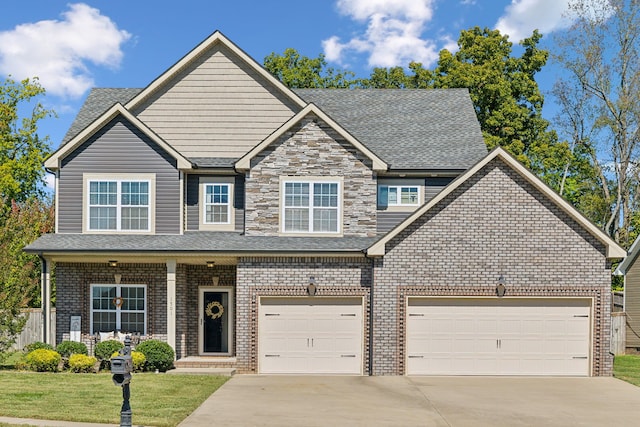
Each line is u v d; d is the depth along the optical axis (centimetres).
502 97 3769
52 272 2809
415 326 1891
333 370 1933
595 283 1877
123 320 2105
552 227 1877
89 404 1379
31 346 1953
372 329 1888
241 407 1410
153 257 1995
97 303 2111
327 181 2052
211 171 2125
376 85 4400
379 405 1456
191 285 2152
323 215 2052
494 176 1881
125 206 2094
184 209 2128
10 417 1250
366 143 2292
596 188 4650
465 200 1878
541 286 1873
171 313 1984
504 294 1872
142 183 2092
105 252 1953
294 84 4328
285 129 2047
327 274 1936
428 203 1869
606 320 1880
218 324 2161
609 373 1881
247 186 2053
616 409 1443
